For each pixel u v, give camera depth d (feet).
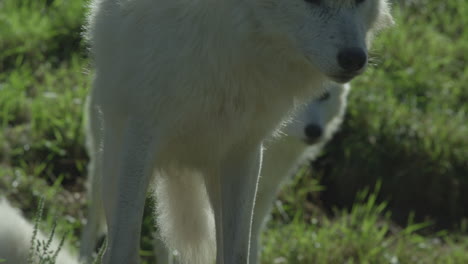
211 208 24.11
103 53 22.11
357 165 44.70
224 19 18.80
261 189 32.24
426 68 54.90
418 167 45.14
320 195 44.21
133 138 20.36
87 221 31.04
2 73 46.57
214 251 25.50
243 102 19.89
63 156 40.37
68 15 53.01
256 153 22.00
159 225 25.58
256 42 18.92
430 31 60.90
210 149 21.26
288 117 22.75
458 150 46.34
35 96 44.68
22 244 23.09
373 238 37.50
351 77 18.37
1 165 38.24
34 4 54.80
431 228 42.80
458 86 54.29
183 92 19.45
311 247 35.99
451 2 67.51
